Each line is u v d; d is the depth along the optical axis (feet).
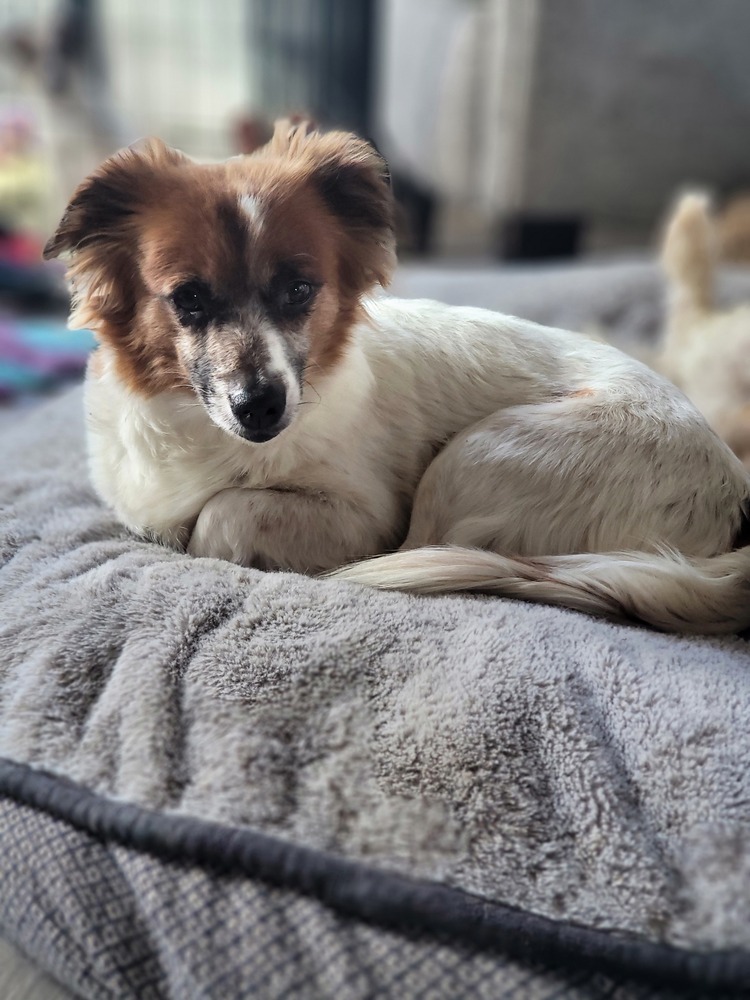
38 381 9.28
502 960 3.18
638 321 9.02
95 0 15.49
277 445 4.72
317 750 3.74
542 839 3.44
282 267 4.34
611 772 3.56
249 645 4.09
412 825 3.48
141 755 3.72
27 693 4.05
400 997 3.10
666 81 11.26
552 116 11.38
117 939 3.40
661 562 4.58
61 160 13.62
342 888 3.30
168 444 4.80
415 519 5.11
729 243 10.96
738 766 3.51
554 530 4.89
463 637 4.10
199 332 4.34
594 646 4.04
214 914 3.33
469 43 11.76
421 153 13.69
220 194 4.26
